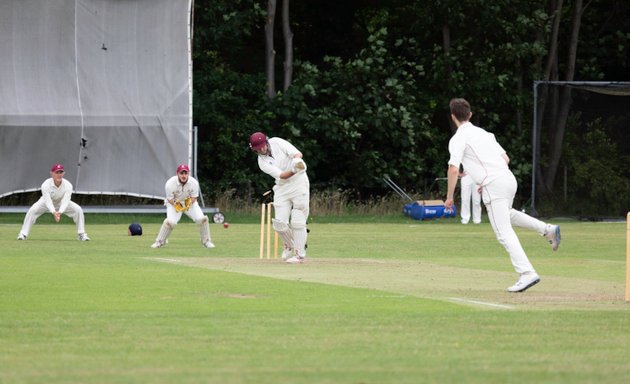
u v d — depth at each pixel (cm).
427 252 7088
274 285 4638
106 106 11181
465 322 3434
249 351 2856
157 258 6234
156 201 12200
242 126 13025
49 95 11138
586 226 10775
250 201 12738
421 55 14025
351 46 14725
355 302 4019
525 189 13762
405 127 13188
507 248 4406
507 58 13562
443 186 13462
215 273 5206
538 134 12119
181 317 3547
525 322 3441
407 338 3097
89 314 3616
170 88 11262
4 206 11619
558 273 5478
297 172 5838
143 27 11306
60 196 7944
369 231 9706
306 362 2691
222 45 13712
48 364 2644
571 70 13988
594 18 14625
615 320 3497
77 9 11188
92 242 7812
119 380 2427
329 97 13612
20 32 11125
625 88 11650
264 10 13575
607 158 12106
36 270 5322
